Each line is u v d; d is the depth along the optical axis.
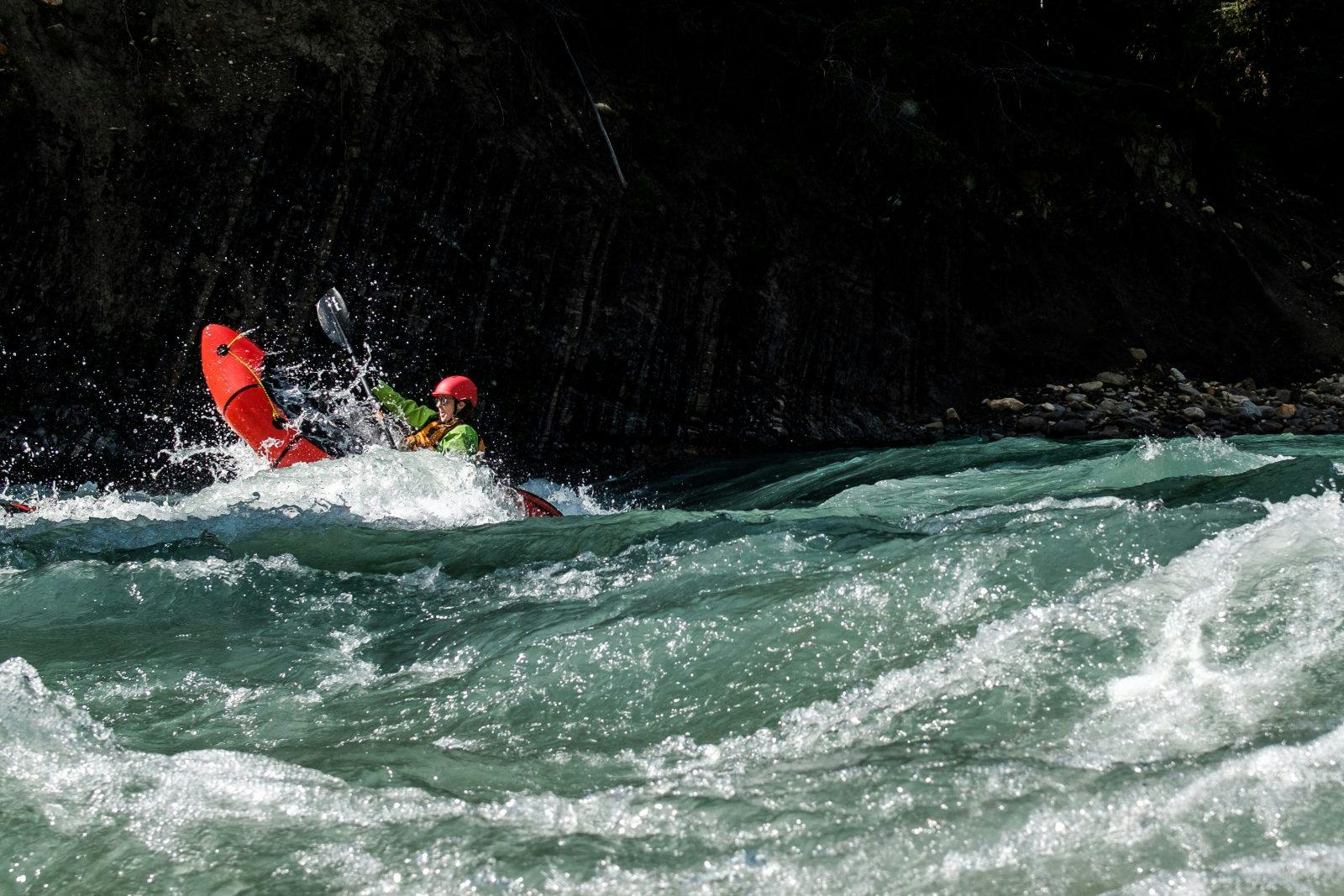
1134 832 1.81
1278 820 1.79
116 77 8.34
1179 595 2.66
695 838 1.96
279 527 5.17
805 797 2.06
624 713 2.63
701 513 5.11
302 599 4.02
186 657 3.32
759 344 10.98
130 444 7.89
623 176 10.77
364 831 2.10
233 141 8.60
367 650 3.40
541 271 9.91
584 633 3.07
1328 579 2.58
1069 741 2.13
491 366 9.53
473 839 2.03
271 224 8.68
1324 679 2.18
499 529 5.02
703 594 3.32
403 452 6.15
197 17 8.84
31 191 7.80
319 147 8.95
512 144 9.96
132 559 4.61
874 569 3.14
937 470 8.14
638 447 10.16
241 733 2.69
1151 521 3.19
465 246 9.56
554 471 9.60
